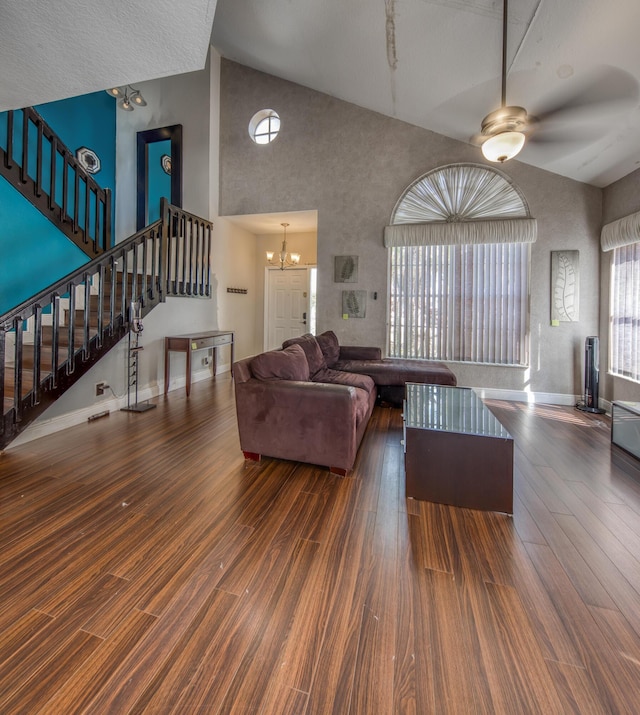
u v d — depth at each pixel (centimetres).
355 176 498
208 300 551
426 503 210
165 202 423
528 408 421
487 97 354
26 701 100
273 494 218
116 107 543
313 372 365
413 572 154
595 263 421
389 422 362
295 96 518
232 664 112
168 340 452
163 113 549
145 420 354
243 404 260
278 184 530
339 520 192
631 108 285
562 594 142
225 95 548
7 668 109
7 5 138
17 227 361
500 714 99
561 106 313
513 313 451
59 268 405
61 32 155
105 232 464
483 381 466
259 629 125
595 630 125
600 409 407
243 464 260
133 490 220
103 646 117
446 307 475
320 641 121
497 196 445
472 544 173
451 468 208
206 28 158
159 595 139
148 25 153
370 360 462
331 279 511
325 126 508
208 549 167
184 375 508
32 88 195
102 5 140
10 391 293
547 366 443
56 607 133
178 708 100
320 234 513
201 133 534
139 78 191
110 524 185
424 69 354
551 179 429
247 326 681
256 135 553
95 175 513
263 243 704
